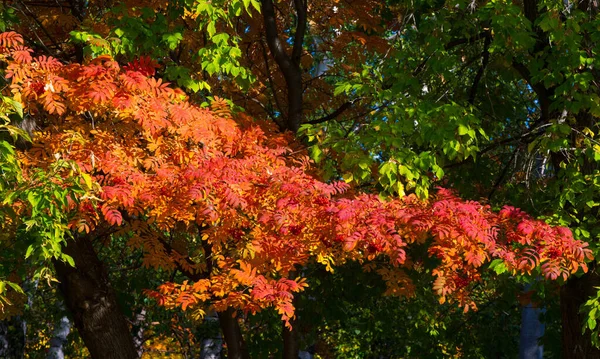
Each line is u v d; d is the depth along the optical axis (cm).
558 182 799
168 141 689
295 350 1038
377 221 674
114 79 676
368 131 761
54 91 631
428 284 1365
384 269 910
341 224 678
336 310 1149
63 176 624
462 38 962
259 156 721
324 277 1138
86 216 660
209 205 673
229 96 1000
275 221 669
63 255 610
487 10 793
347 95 1125
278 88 1112
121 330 935
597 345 773
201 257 1006
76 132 651
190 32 895
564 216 783
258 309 728
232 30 902
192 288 752
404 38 1091
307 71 1200
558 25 768
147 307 1519
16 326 1513
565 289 883
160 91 698
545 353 1870
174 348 2012
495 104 1080
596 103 777
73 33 708
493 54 988
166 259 828
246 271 702
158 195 675
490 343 1499
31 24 970
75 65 646
